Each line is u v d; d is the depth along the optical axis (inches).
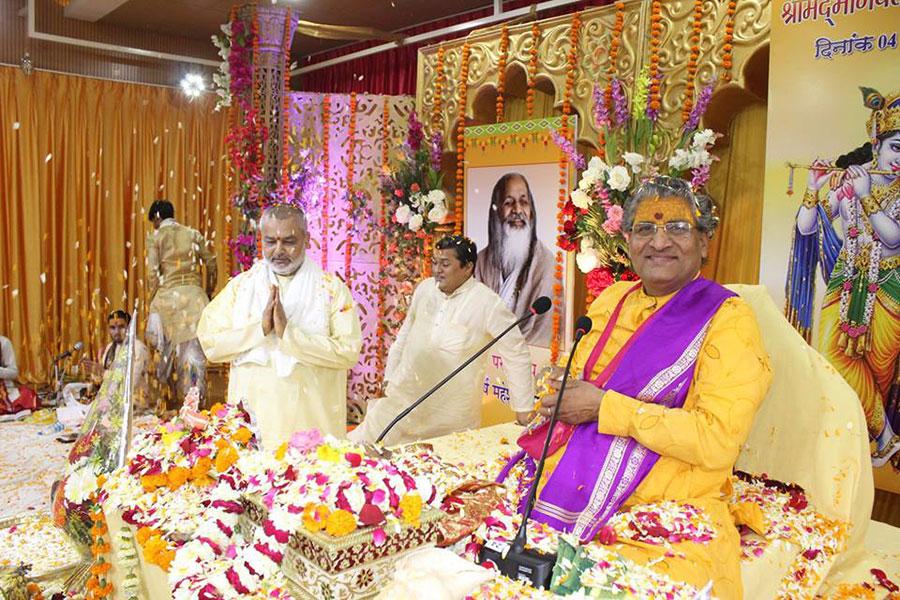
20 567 92.8
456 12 255.0
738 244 153.9
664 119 151.3
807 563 77.7
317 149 228.2
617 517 72.4
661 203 78.7
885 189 119.7
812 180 127.0
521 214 184.2
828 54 123.9
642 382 76.0
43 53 276.2
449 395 152.6
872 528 108.2
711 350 74.1
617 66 160.7
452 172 217.2
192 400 80.4
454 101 202.5
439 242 151.9
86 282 285.6
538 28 178.5
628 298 85.4
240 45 223.1
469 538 60.7
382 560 54.3
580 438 77.1
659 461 75.1
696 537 68.5
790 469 89.7
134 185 292.7
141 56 297.3
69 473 94.5
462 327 150.6
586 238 135.9
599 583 52.7
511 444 127.3
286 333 121.0
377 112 225.0
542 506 75.7
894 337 120.3
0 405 229.0
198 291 239.9
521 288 185.3
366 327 229.9
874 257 121.6
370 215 226.4
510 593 50.4
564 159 171.6
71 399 221.5
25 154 270.8
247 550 55.9
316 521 53.1
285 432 122.8
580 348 88.0
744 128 151.6
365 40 291.4
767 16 135.2
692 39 144.9
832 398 87.2
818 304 127.9
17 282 271.6
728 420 69.9
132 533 69.9
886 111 118.9
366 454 70.6
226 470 68.3
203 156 308.5
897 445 121.5
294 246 126.9
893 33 117.3
